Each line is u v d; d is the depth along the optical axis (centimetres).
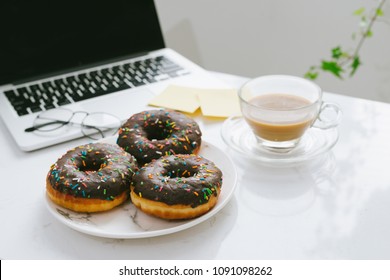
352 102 111
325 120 97
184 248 69
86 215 74
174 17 172
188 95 110
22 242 71
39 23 122
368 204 78
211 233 72
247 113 88
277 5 184
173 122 90
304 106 85
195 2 173
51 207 74
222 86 115
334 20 177
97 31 128
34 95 111
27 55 120
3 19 118
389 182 83
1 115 103
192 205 70
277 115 85
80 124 99
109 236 68
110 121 100
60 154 92
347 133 98
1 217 76
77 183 73
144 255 68
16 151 93
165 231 68
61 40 124
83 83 117
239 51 189
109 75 121
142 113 93
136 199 73
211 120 103
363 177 85
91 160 81
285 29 187
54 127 98
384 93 183
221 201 75
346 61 170
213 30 181
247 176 85
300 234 72
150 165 77
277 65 195
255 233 72
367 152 92
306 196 80
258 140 92
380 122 102
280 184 83
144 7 134
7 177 85
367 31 163
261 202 79
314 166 88
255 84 97
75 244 70
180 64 128
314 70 188
